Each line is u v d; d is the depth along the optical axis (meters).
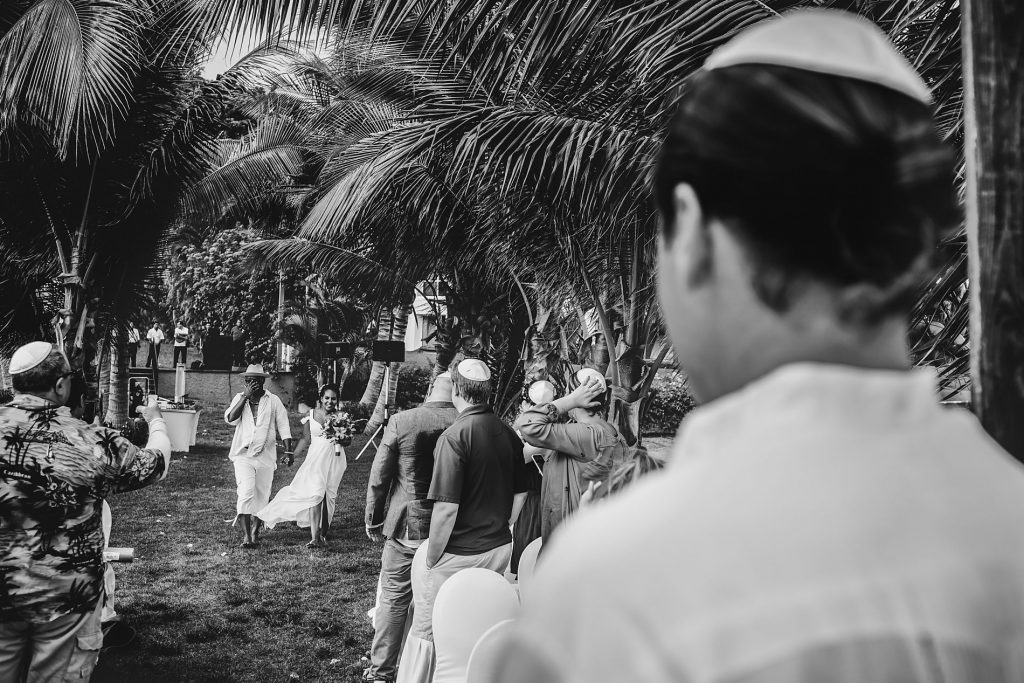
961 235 2.15
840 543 0.40
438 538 3.99
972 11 0.97
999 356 0.95
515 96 5.04
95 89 7.62
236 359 26.34
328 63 8.98
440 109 5.83
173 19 4.72
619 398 6.37
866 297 0.46
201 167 9.77
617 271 6.56
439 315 10.38
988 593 0.41
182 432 12.85
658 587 0.41
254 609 6.05
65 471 3.11
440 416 4.66
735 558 0.40
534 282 8.35
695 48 3.01
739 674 0.38
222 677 4.83
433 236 8.05
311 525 8.07
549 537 3.34
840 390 0.45
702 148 0.47
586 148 4.82
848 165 0.44
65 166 8.76
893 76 0.47
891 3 2.79
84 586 3.17
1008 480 0.47
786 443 0.44
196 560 7.34
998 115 0.95
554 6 3.04
